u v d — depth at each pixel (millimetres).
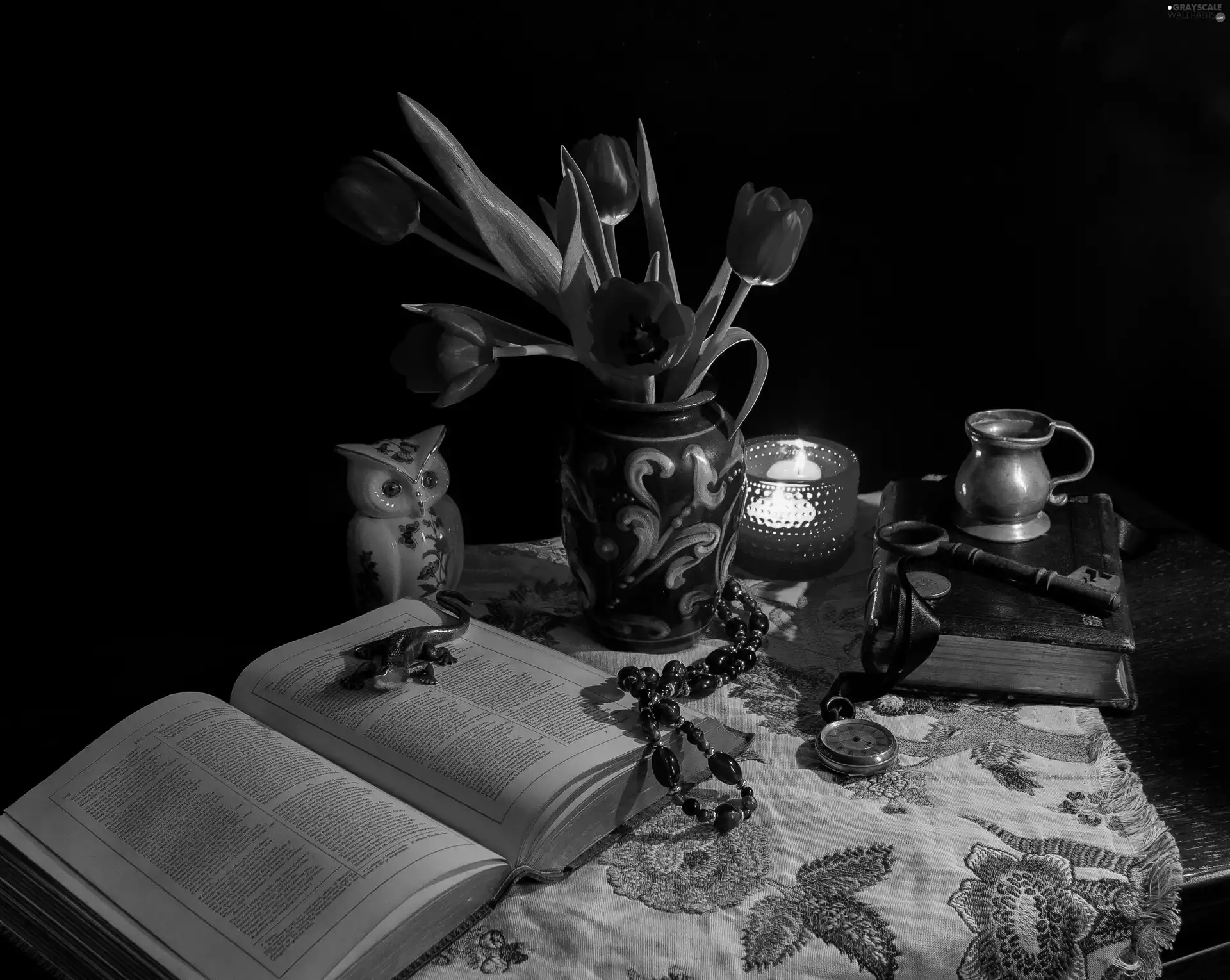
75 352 1240
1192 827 754
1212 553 1004
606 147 866
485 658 841
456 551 958
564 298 829
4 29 1123
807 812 767
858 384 1394
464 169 829
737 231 813
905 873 721
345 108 1201
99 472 1284
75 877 706
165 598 1008
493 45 1195
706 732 808
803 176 1292
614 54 1217
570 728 766
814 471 1021
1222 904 735
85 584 1045
